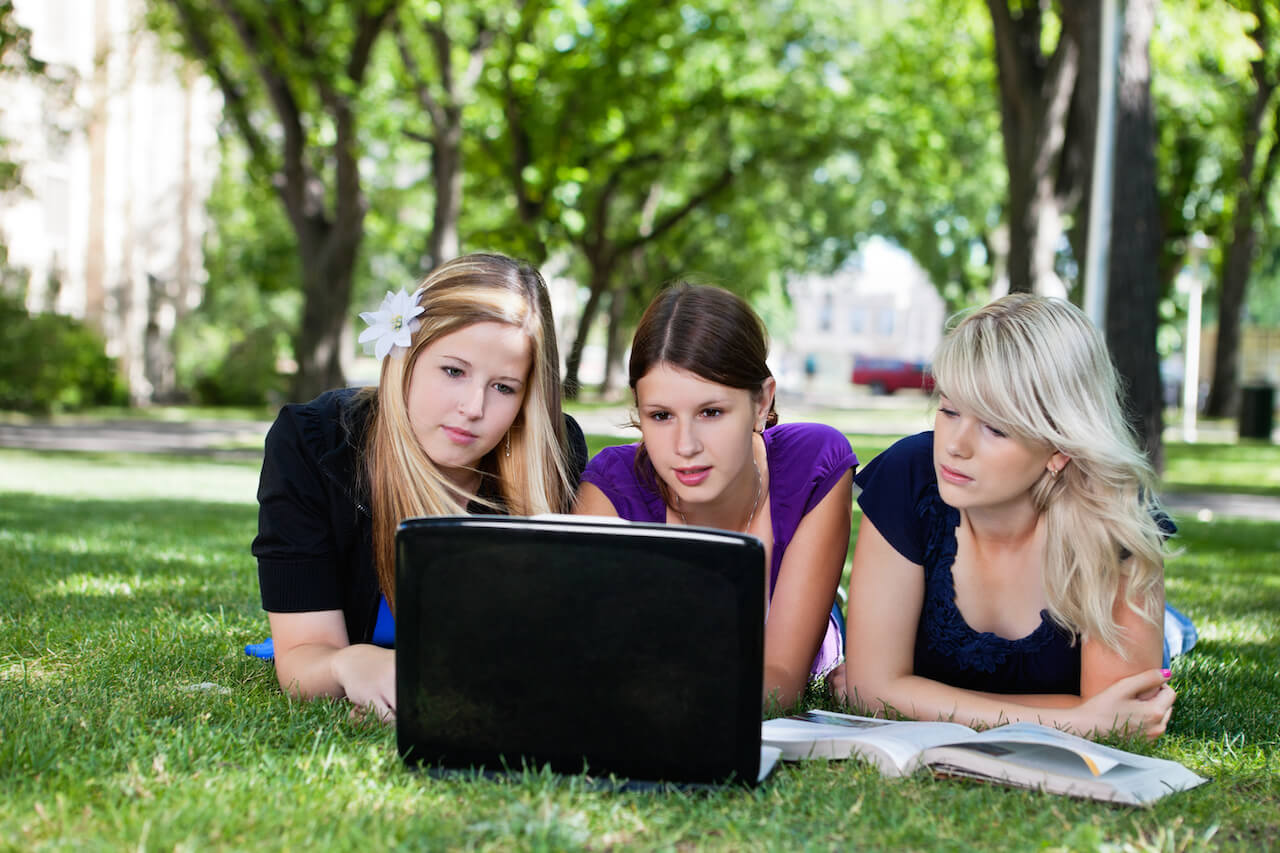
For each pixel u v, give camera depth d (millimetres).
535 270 2500
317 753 1964
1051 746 1934
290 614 2428
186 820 1617
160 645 2910
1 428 16984
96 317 23625
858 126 20000
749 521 2586
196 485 9375
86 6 22156
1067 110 11719
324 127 15891
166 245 26172
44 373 20250
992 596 2355
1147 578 2213
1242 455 15094
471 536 1848
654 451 2316
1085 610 2209
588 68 17766
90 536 5516
